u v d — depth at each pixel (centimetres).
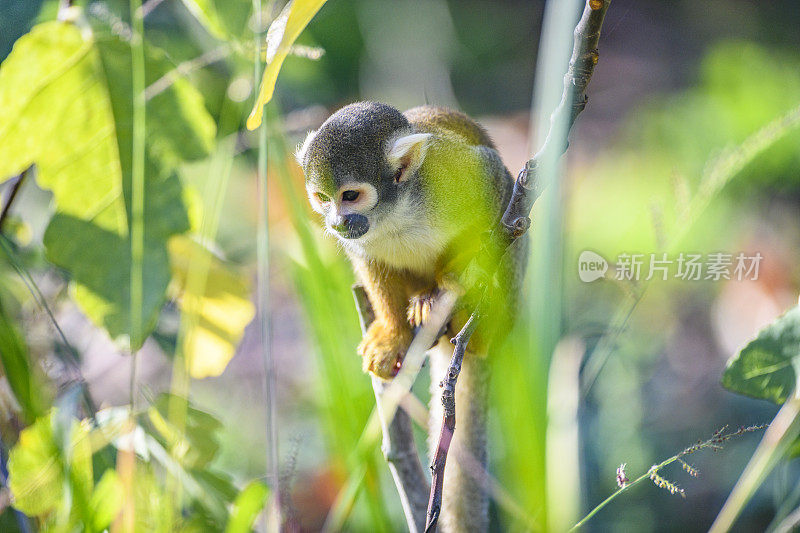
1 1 962
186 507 843
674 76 2506
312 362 1062
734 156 859
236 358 1520
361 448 735
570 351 1009
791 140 1564
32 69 839
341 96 2167
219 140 953
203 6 823
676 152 1839
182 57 1262
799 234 1634
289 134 1128
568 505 847
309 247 824
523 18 2684
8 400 817
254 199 1605
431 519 546
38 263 1010
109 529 764
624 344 1326
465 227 843
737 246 1587
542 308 665
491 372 899
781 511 796
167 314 1066
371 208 827
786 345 715
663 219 938
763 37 2541
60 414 716
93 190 877
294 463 732
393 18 2242
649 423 1331
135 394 834
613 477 1215
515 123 2297
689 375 1473
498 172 876
